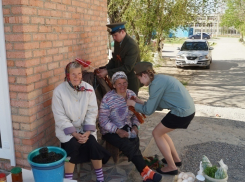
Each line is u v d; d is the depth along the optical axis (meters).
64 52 3.75
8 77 2.97
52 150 2.51
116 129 3.37
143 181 3.29
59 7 3.54
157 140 3.44
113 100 3.53
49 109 3.43
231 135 5.17
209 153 4.38
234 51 26.23
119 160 3.90
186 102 3.17
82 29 4.34
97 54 5.17
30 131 3.06
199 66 16.08
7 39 2.87
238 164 4.10
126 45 4.15
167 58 19.53
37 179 2.23
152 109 3.21
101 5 5.21
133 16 10.13
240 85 11.13
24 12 2.81
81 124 3.23
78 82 3.05
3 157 3.27
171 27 12.16
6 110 3.05
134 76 4.29
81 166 3.76
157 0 10.72
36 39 3.05
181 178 3.27
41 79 3.21
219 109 6.88
